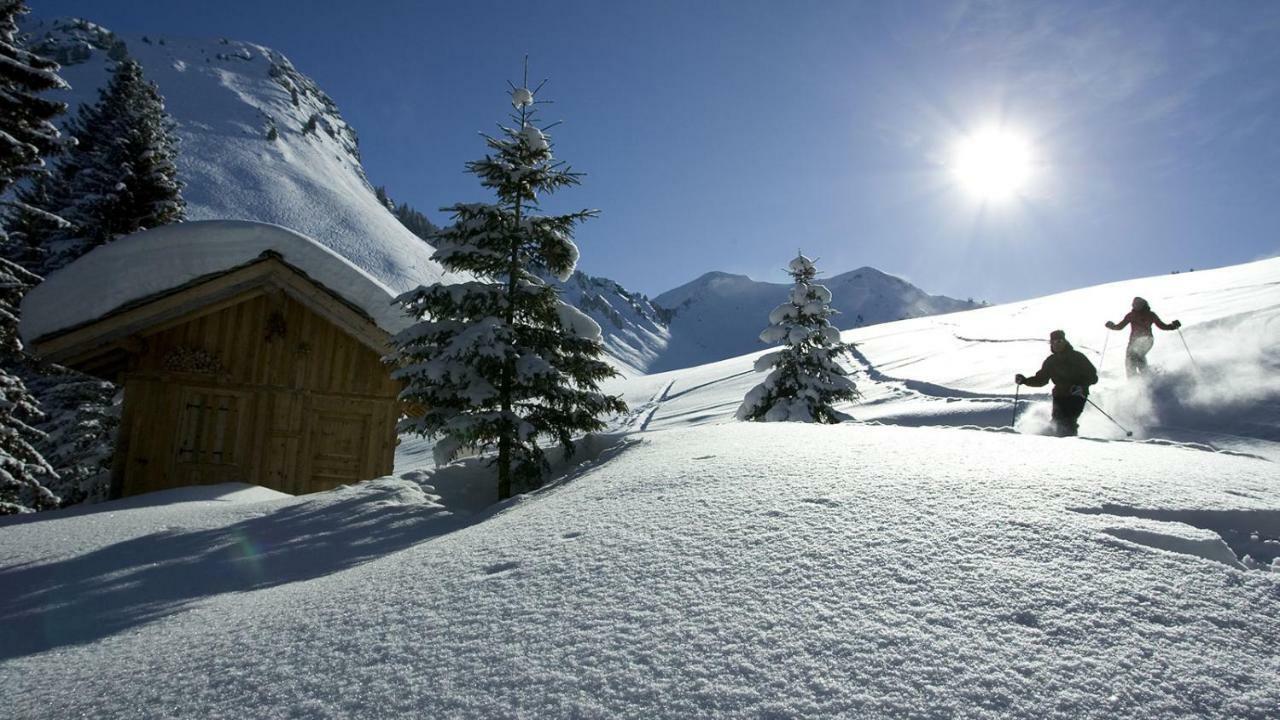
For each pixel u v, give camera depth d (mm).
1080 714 1644
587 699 1833
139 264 11789
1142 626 2031
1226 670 1819
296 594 3406
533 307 9289
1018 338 22312
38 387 20141
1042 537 2684
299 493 12305
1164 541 2705
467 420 8094
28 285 14234
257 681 2248
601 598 2455
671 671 1919
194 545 5562
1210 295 21859
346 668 2215
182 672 2479
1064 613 2102
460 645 2248
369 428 12656
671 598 2379
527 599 2549
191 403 12312
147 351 12305
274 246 12008
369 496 6746
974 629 2023
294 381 12570
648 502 3699
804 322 15781
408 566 3352
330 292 12211
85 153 26906
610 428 21984
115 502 9211
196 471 12109
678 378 35156
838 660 1900
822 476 3777
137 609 3854
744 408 15438
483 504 8109
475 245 9375
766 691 1788
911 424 12414
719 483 3871
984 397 14203
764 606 2248
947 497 3230
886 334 34312
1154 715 1641
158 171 25531
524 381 8461
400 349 9406
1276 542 2910
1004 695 1718
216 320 12570
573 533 3311
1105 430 9625
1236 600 2195
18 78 13664
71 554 5617
